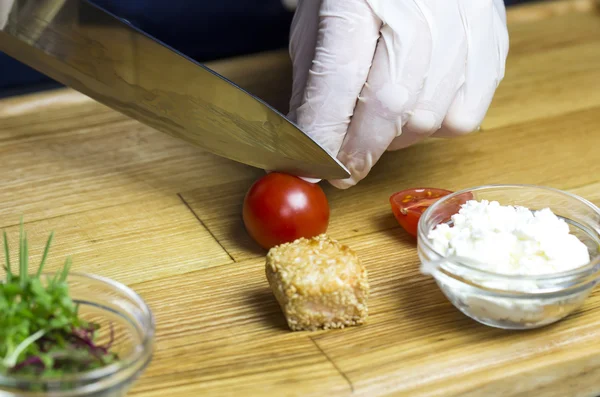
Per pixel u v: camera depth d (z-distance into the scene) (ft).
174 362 1.25
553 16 2.07
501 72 1.60
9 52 1.56
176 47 1.98
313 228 1.41
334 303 1.28
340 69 1.45
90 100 1.75
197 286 1.37
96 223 1.48
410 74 1.46
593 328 1.30
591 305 1.33
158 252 1.43
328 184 1.57
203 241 1.45
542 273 1.26
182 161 1.61
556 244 1.27
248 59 1.86
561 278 1.24
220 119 1.46
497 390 1.26
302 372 1.24
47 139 1.66
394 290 1.36
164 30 1.96
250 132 1.45
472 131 1.59
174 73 1.45
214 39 2.00
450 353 1.27
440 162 1.62
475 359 1.26
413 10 1.45
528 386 1.26
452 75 1.49
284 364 1.25
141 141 1.66
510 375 1.25
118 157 1.62
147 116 1.54
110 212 1.50
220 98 1.44
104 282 1.22
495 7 1.62
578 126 1.71
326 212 1.43
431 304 1.34
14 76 1.88
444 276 1.28
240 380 1.23
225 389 1.22
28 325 1.15
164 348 1.27
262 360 1.26
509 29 2.03
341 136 1.49
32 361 1.14
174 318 1.32
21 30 1.49
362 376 1.24
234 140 1.48
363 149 1.50
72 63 1.51
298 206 1.40
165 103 1.49
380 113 1.47
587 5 2.10
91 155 1.62
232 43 2.02
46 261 1.41
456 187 1.56
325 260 1.30
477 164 1.62
